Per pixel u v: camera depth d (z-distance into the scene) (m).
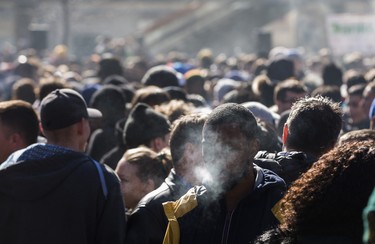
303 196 3.98
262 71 18.03
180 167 5.48
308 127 5.59
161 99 9.08
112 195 5.14
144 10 60.94
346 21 23.98
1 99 18.14
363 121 10.72
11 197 5.08
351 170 3.93
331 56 24.00
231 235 4.70
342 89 14.64
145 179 6.45
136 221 5.15
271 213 4.67
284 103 10.02
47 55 35.19
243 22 54.56
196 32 55.12
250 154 4.71
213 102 14.31
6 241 5.11
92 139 9.08
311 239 3.97
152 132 7.67
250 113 4.75
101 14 58.94
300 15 44.88
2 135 6.03
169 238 4.81
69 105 5.52
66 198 5.07
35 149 5.20
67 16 40.66
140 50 38.66
